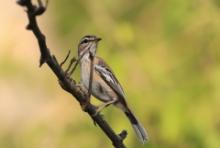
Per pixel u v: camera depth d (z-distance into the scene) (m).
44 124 14.80
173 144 13.92
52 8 15.32
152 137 13.95
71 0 15.19
